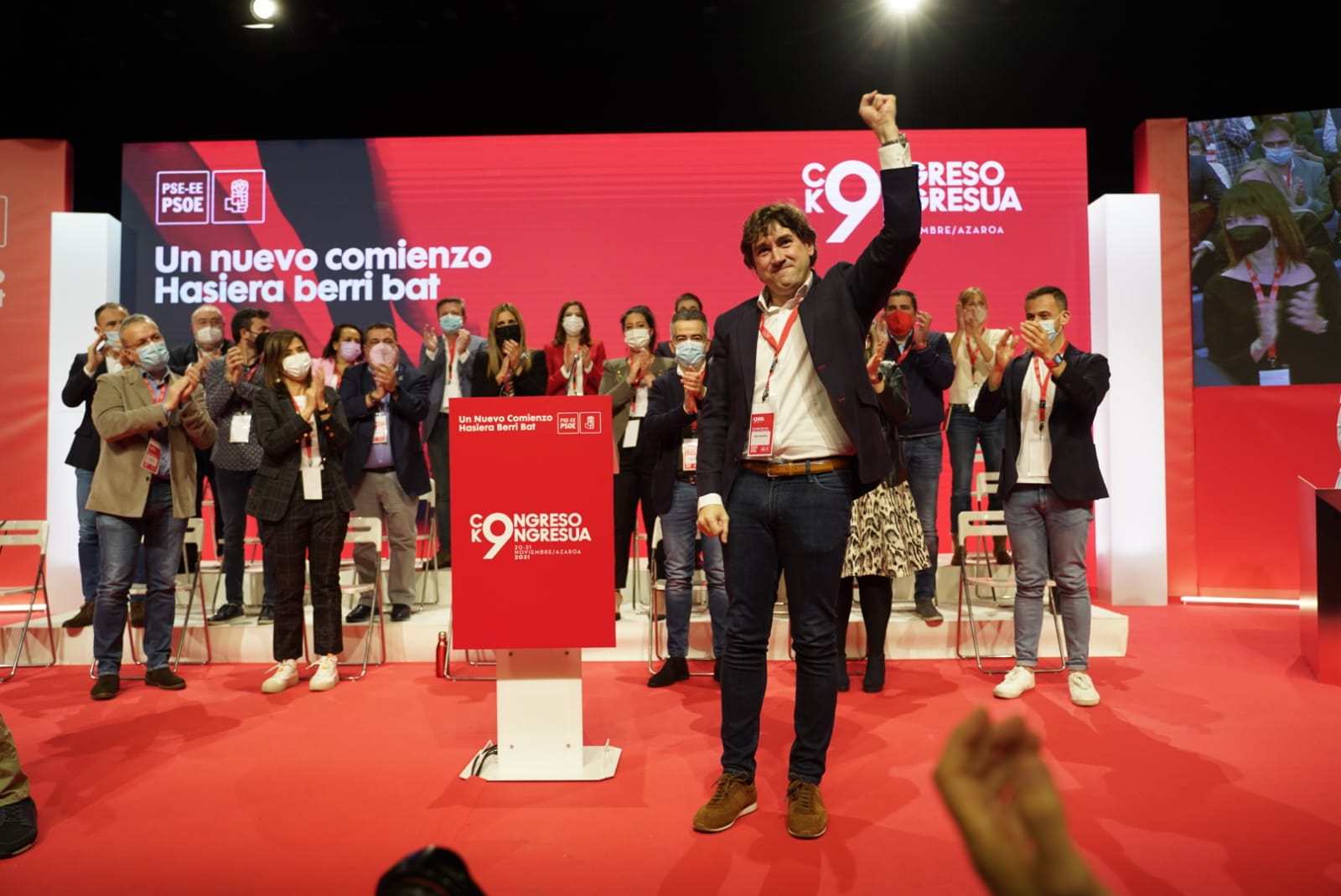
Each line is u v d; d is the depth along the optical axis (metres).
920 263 6.43
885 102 2.31
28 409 6.27
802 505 2.42
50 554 6.07
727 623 2.54
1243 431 6.25
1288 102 6.59
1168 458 6.30
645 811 2.57
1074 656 3.73
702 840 2.36
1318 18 6.28
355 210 6.48
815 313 2.43
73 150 6.63
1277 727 3.31
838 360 2.39
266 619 4.86
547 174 6.50
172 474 4.12
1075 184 6.42
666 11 6.34
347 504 4.27
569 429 2.82
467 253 6.48
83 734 3.40
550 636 2.80
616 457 4.76
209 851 2.34
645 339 4.56
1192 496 6.27
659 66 6.99
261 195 6.46
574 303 5.00
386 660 4.67
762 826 2.44
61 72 6.64
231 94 6.97
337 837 2.42
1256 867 2.17
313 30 6.37
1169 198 6.30
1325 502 3.95
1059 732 3.27
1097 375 3.66
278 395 4.17
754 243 2.49
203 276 6.42
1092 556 6.44
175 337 6.40
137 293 6.40
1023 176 6.43
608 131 7.18
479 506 2.81
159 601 4.18
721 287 6.47
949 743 0.44
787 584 2.49
